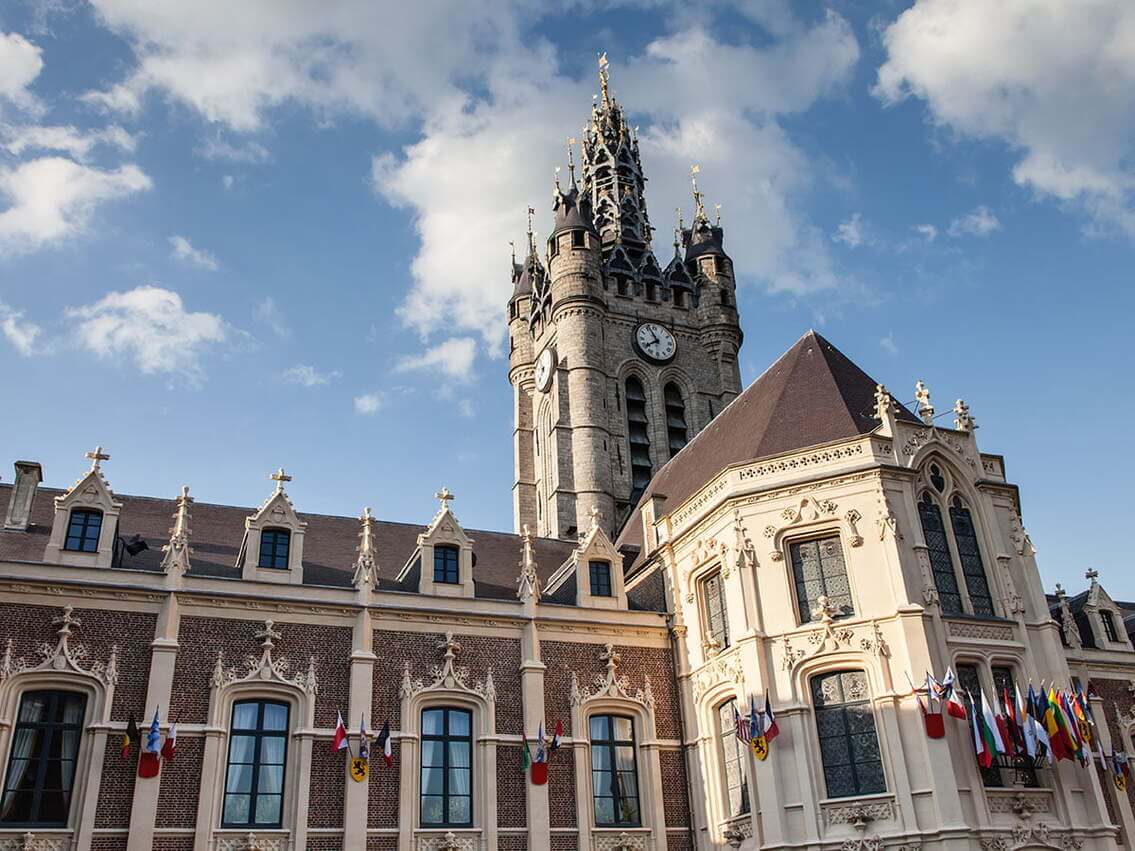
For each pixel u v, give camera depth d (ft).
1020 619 109.40
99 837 93.04
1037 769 102.42
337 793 102.58
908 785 96.84
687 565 124.77
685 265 236.84
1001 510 117.60
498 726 111.96
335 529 132.87
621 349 216.13
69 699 98.94
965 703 102.12
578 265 214.90
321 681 107.24
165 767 97.96
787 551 112.78
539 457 222.28
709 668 116.26
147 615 104.06
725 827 109.50
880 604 105.29
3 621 98.94
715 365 224.53
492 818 106.32
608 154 255.50
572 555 137.08
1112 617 144.87
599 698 117.50
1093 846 99.25
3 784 93.40
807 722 103.65
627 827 112.57
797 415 125.80
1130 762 133.18
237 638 106.22
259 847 97.45
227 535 124.26
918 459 114.93
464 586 118.21
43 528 113.80
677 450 212.23
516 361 239.91
